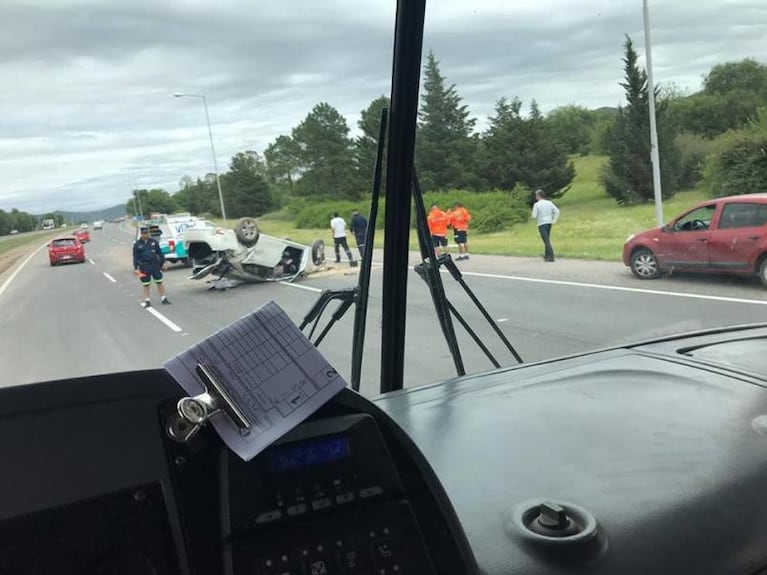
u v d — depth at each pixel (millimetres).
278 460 1107
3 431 942
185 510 1035
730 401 1919
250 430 1039
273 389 1095
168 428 1029
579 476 1527
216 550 1051
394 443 1222
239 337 1115
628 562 1243
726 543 1314
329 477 1133
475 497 1449
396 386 2537
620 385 2100
